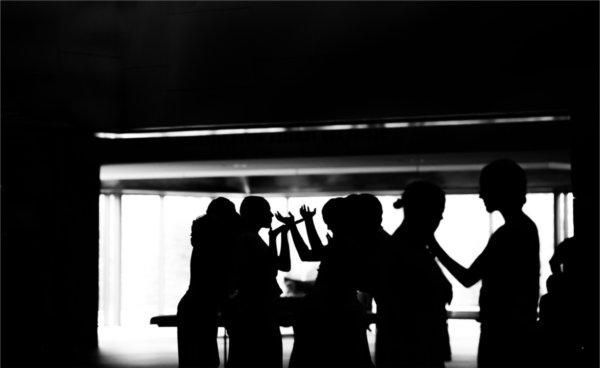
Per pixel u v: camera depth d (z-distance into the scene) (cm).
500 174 405
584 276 696
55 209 1281
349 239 474
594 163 755
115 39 1195
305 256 561
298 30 1098
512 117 1047
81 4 1186
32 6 1184
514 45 999
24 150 1254
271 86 1112
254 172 1662
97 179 1314
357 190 1886
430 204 400
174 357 1247
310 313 475
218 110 1140
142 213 2077
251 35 1120
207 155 1298
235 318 566
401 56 1055
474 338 1574
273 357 564
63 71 1187
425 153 1207
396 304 397
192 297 633
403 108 1055
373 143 1219
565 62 969
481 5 1018
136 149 1326
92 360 1184
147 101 1182
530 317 398
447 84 1033
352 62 1076
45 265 1275
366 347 474
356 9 1076
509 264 398
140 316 2073
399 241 404
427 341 393
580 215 745
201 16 1149
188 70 1158
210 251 634
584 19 947
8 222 1248
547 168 1588
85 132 1266
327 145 1236
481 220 2002
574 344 591
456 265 406
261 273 569
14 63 1189
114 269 2041
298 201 2059
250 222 586
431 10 1041
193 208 2105
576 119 780
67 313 1298
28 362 1130
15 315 1255
